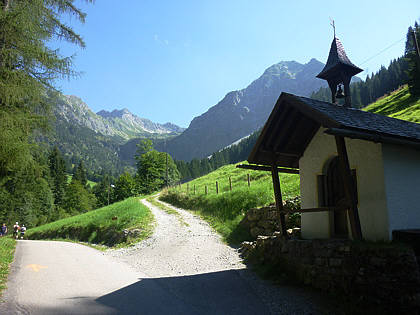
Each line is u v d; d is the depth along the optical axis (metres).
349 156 7.83
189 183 41.34
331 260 6.74
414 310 5.14
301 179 9.29
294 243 7.98
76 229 27.77
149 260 12.10
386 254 5.68
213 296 6.88
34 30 9.29
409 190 7.33
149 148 65.81
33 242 19.09
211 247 13.41
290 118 8.27
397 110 49.16
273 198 17.02
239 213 17.89
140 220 21.28
